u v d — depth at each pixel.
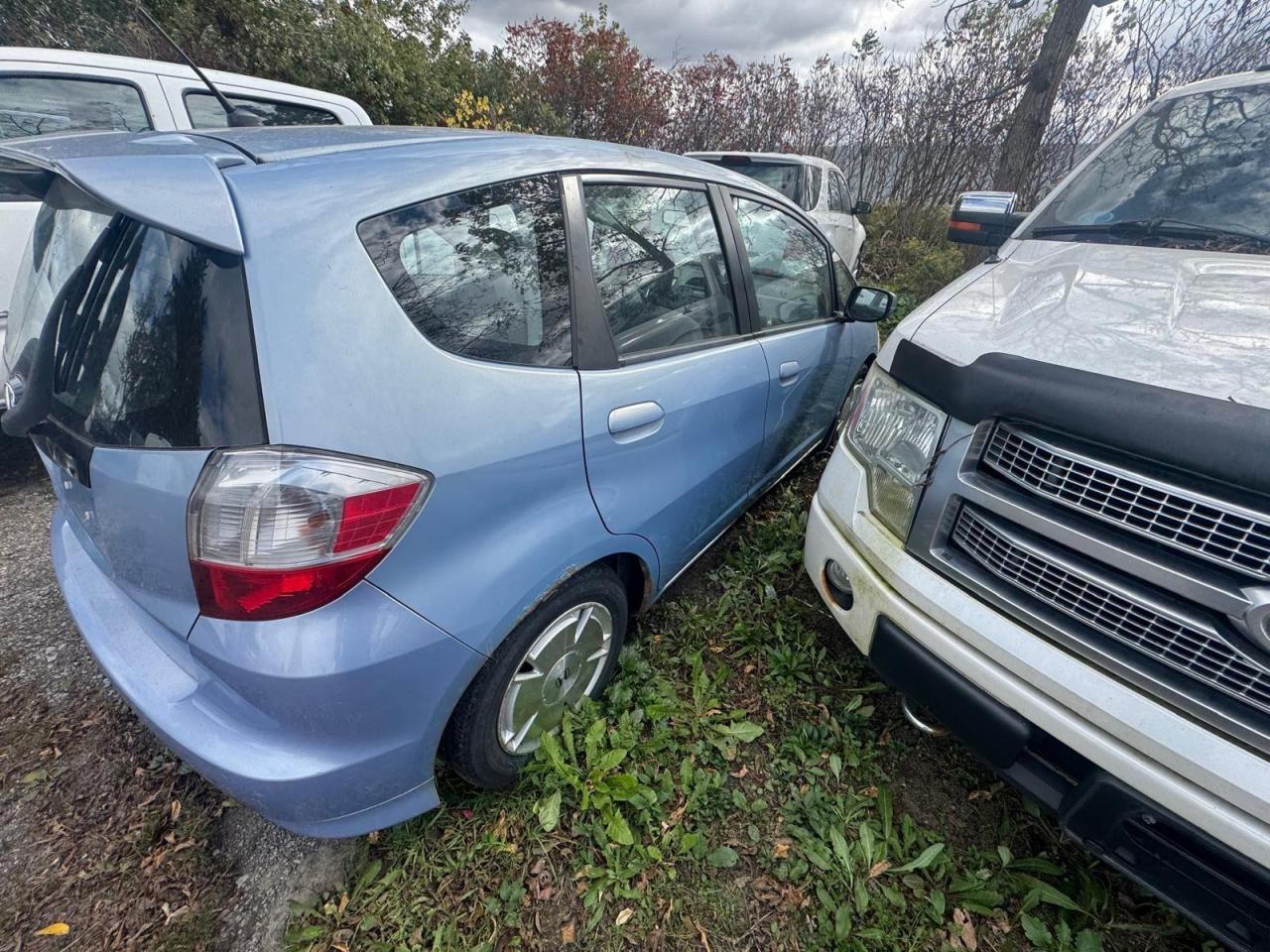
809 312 2.69
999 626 1.28
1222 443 0.97
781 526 2.73
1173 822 1.06
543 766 1.64
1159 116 2.19
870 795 1.67
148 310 1.10
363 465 1.07
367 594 1.11
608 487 1.60
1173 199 1.93
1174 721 1.06
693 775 1.69
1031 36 7.41
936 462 1.41
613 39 12.05
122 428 1.10
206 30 6.75
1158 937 1.38
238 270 1.01
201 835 1.57
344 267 1.10
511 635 1.44
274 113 4.11
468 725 1.42
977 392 1.31
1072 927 1.41
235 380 1.01
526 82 11.47
